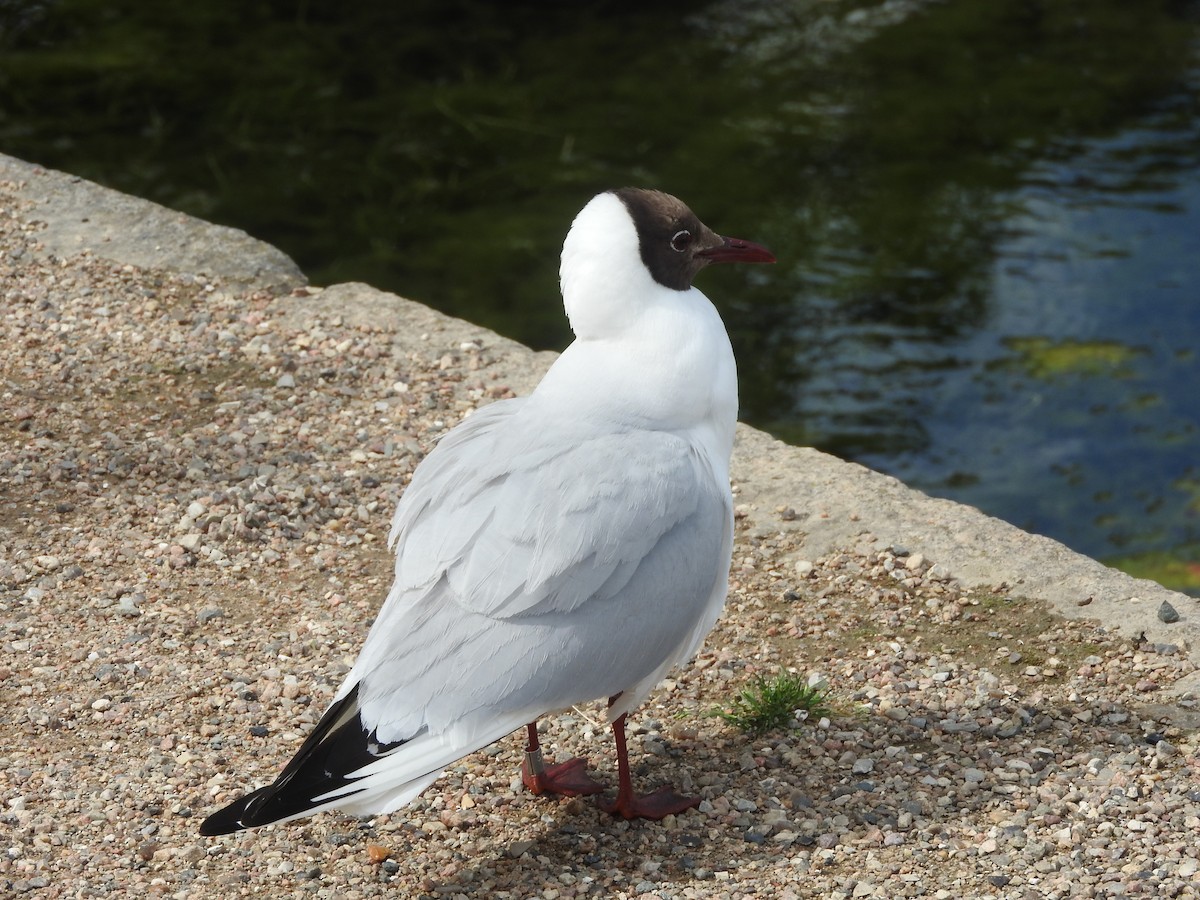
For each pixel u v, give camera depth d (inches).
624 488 201.0
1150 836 203.6
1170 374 458.6
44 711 233.8
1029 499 410.6
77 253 381.4
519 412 217.3
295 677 243.9
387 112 621.9
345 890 199.5
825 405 448.1
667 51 675.4
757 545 277.6
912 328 482.6
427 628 193.9
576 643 195.9
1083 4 725.9
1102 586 261.9
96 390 327.6
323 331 352.2
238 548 279.0
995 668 244.1
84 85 636.1
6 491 291.3
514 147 593.9
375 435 313.7
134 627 256.1
